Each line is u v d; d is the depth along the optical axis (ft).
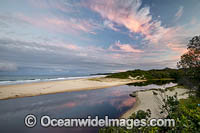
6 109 36.91
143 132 9.63
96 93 65.46
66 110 36.09
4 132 23.63
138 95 55.62
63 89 74.23
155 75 221.05
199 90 25.82
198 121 8.69
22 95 54.34
